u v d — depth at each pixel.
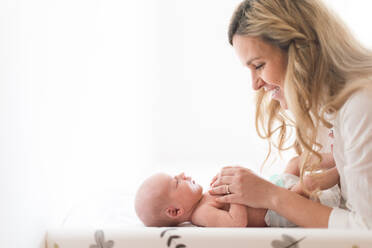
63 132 1.31
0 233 0.84
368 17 2.21
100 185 1.71
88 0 1.65
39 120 1.10
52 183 1.19
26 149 0.99
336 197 1.19
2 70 0.86
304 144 1.09
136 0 2.40
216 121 2.59
